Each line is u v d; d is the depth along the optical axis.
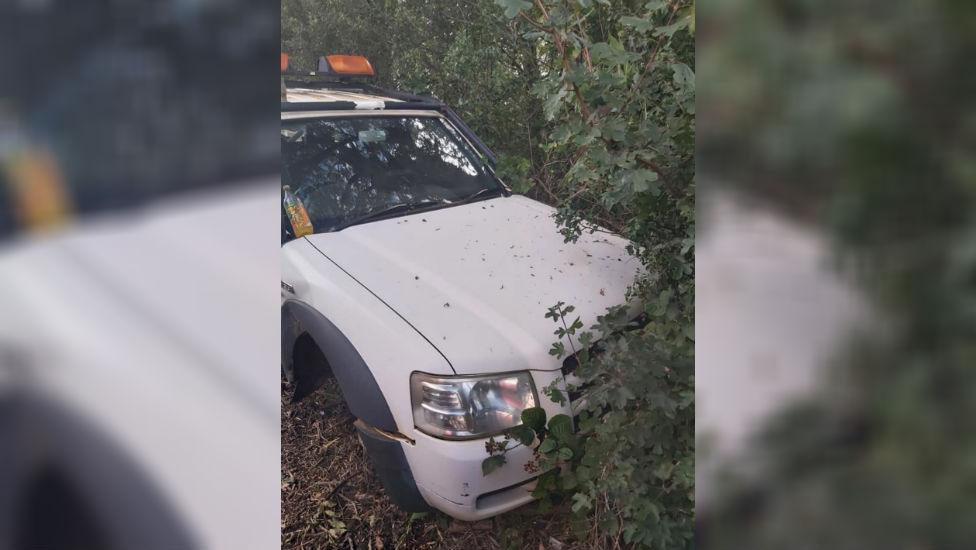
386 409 2.08
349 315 2.27
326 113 3.14
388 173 3.11
